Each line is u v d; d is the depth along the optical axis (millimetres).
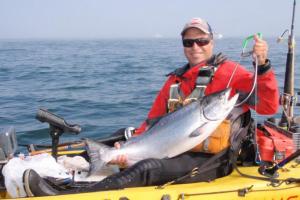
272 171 2592
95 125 5898
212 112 2424
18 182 2559
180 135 2490
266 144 2729
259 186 2465
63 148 3430
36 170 2660
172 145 2521
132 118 6363
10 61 20562
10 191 2572
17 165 2635
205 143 2553
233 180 2531
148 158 2529
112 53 28688
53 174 2693
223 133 2527
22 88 9969
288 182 2496
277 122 3148
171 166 2523
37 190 2412
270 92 2531
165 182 2529
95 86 10211
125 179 2455
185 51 2838
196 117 2453
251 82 2586
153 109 2953
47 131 5340
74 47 45594
